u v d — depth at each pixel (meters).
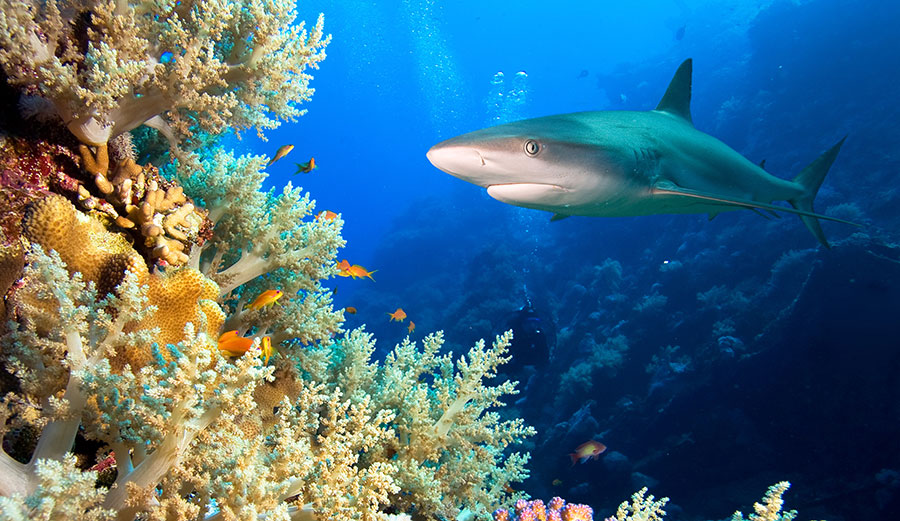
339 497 1.99
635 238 21.33
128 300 2.02
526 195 2.94
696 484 11.14
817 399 10.45
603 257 22.00
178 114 3.06
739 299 13.69
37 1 2.84
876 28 19.67
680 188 3.33
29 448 2.09
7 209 2.49
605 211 3.40
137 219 2.86
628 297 17.66
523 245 26.56
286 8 3.31
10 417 1.94
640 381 13.90
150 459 1.84
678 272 15.69
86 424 1.83
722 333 12.90
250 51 3.28
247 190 3.57
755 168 4.39
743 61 26.34
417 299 26.45
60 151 2.80
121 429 1.82
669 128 3.71
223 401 1.88
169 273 2.63
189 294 2.60
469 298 22.61
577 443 12.45
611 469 11.57
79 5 2.90
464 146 2.71
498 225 31.91
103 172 2.92
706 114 25.95
